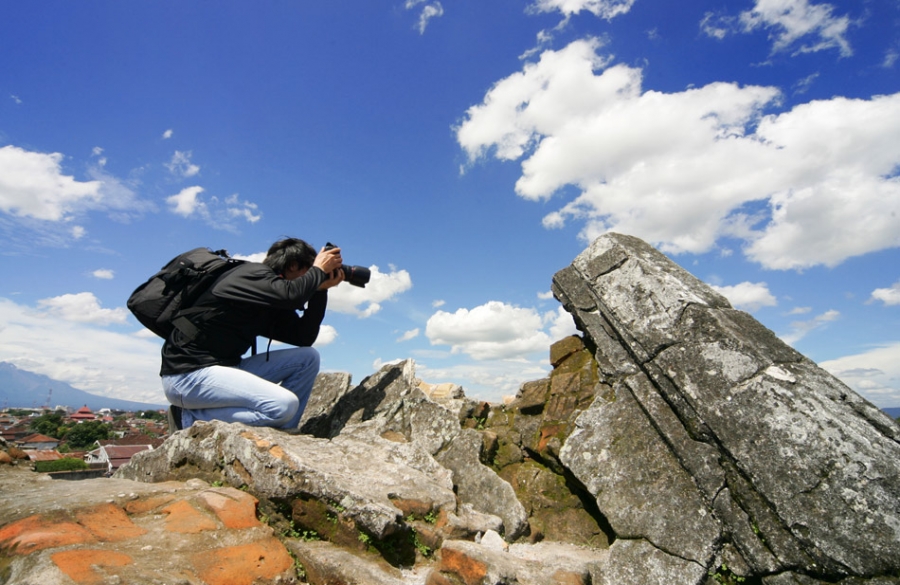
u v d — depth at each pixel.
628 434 3.61
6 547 2.16
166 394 4.13
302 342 4.78
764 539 2.88
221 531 2.64
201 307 3.89
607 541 3.69
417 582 2.76
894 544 2.56
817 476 2.83
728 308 3.71
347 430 4.62
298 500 3.01
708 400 3.28
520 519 3.76
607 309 4.07
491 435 4.59
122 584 1.92
